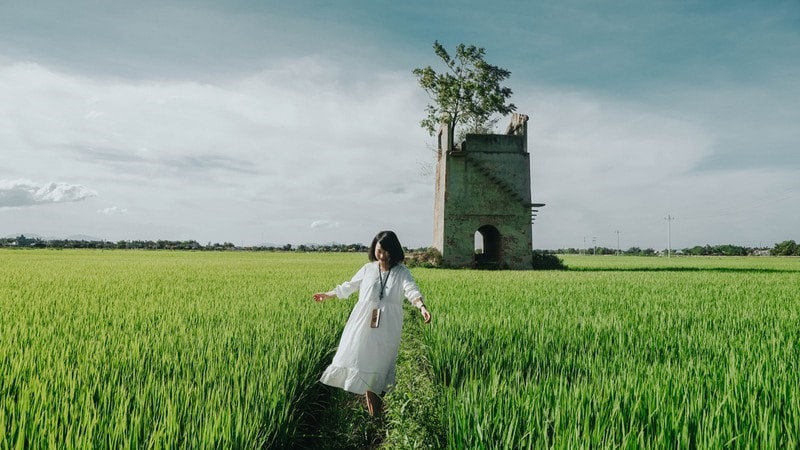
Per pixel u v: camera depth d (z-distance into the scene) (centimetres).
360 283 495
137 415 332
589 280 1809
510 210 3347
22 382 409
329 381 454
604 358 529
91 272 2186
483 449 293
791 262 5528
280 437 373
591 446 299
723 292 1324
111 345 553
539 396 362
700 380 407
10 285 1439
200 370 466
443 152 3384
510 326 696
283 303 977
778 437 311
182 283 1552
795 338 629
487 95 3622
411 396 384
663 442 297
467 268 3259
